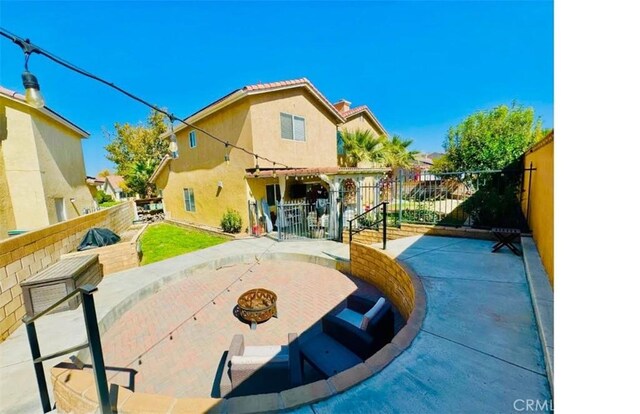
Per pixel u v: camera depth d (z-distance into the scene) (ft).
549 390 6.47
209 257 25.36
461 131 41.57
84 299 5.77
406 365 7.51
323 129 43.19
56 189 34.78
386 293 17.44
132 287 18.61
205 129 40.78
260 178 35.40
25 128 29.60
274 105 35.04
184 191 49.62
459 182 31.27
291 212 33.50
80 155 43.83
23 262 14.89
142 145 88.99
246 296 16.25
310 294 18.78
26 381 9.70
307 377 10.87
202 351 12.96
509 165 28.30
